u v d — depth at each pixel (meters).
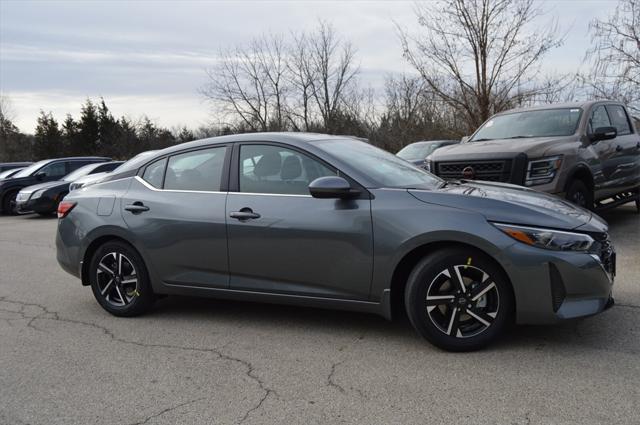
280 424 2.92
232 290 4.40
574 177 7.09
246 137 4.54
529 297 3.54
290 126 34.94
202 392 3.35
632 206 10.45
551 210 3.72
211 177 4.55
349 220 3.91
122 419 3.06
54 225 12.85
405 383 3.32
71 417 3.11
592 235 3.64
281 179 4.27
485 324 3.68
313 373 3.54
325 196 3.88
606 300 3.65
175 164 4.77
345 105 33.12
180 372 3.66
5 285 6.45
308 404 3.13
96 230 4.88
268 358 3.83
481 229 3.57
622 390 3.11
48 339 4.43
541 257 3.50
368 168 4.16
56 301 5.64
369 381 3.38
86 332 4.58
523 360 3.56
